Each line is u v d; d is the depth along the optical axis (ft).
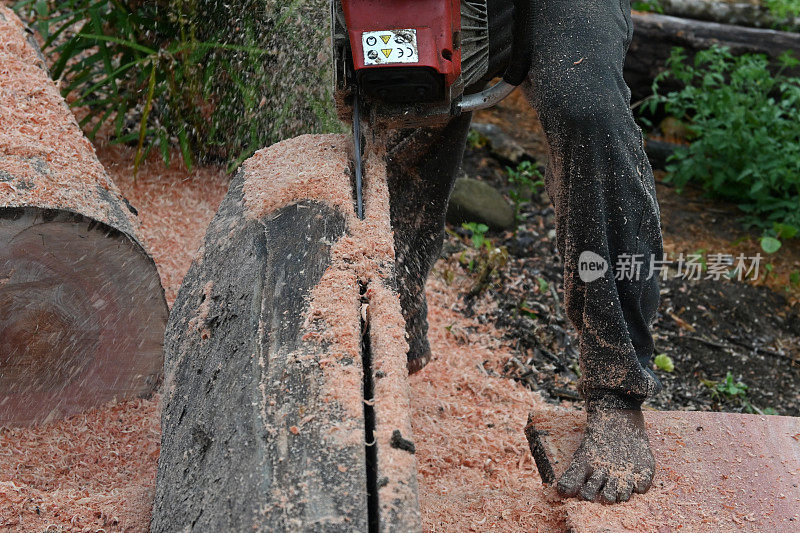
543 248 15.90
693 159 17.65
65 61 14.12
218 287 7.87
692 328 14.82
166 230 13.12
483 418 11.71
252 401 6.40
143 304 9.65
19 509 7.52
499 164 17.92
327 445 5.93
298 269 7.36
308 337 6.69
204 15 13.64
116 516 7.63
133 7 14.32
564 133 7.77
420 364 10.69
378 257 7.47
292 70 13.17
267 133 13.53
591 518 7.29
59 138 10.08
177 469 6.90
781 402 13.44
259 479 5.86
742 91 18.48
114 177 14.06
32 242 8.73
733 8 19.56
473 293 14.46
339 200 7.97
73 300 9.27
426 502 8.55
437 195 10.43
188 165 13.73
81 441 9.61
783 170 16.65
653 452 8.17
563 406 12.41
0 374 9.30
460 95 8.08
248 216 8.23
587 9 7.97
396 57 7.31
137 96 14.61
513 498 8.16
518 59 8.20
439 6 7.41
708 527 7.27
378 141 8.97
